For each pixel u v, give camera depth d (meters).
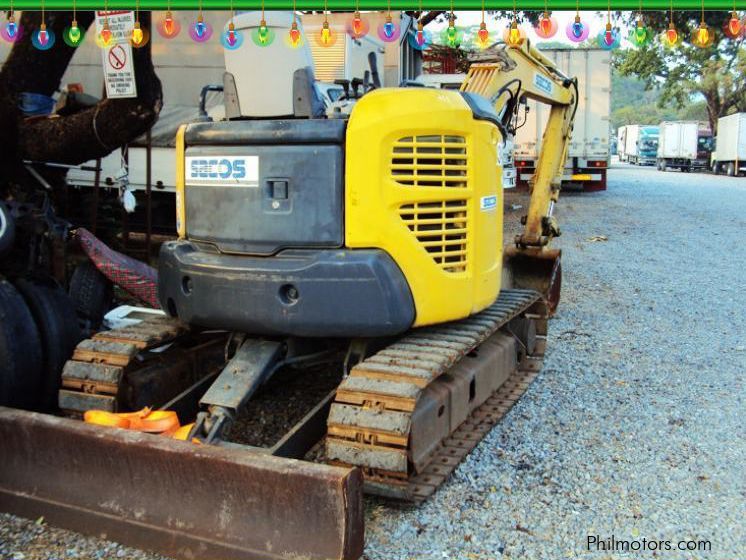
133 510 3.69
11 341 4.89
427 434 4.22
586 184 25.20
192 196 4.65
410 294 4.34
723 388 6.13
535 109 23.61
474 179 4.64
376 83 5.11
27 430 3.89
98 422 4.22
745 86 48.09
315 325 4.24
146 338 4.81
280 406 5.59
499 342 5.75
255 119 4.67
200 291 4.50
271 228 4.34
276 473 3.37
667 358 6.93
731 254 12.69
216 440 4.12
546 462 4.73
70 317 5.33
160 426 4.26
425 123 4.32
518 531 3.94
